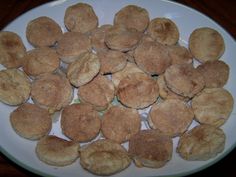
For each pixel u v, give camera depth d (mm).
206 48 373
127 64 366
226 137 323
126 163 303
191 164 307
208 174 327
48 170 297
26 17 384
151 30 384
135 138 318
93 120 330
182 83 344
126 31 370
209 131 321
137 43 366
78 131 323
